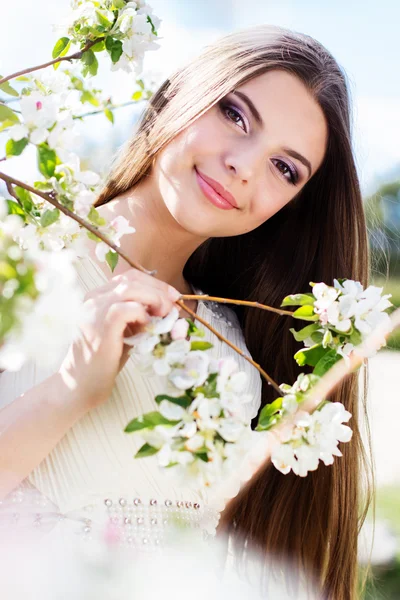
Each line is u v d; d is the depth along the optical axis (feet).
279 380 6.41
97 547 4.40
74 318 2.68
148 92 5.45
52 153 3.39
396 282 14.35
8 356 2.59
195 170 4.89
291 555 6.26
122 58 4.58
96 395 3.94
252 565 6.23
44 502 4.35
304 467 3.67
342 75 5.74
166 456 2.97
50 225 3.51
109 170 5.68
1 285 2.64
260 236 6.50
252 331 6.44
